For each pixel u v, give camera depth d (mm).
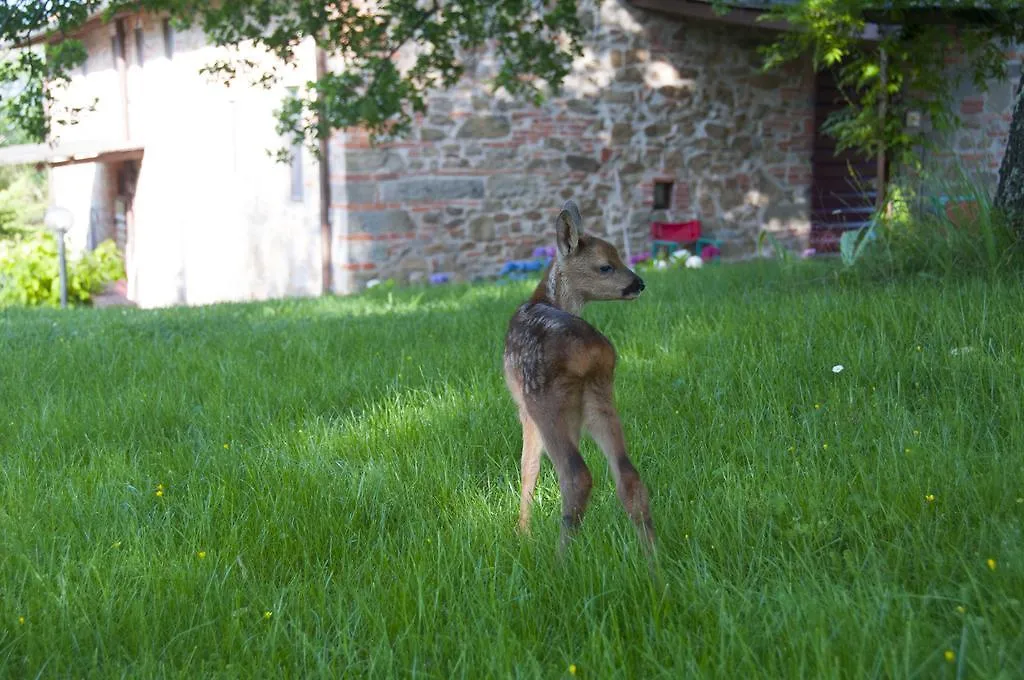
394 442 6492
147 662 3762
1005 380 6172
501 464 6047
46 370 8938
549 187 19891
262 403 7566
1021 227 9453
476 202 19234
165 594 4371
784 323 8266
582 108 19984
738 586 4125
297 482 5641
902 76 15516
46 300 24141
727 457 5848
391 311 12281
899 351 7059
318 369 8641
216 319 12289
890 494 4785
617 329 9336
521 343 4734
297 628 4000
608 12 19969
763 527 4598
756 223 21797
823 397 6523
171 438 7000
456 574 4445
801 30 14281
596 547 4484
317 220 18953
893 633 3557
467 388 7461
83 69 28438
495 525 5070
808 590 3900
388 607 4133
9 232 29594
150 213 25594
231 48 21031
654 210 20891
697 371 7480
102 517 5297
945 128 15641
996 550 4121
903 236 10266
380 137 18219
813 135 22094
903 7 13219
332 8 15023
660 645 3682
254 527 5109
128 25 25609
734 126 21375
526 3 13945
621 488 4246
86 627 4059
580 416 4469
